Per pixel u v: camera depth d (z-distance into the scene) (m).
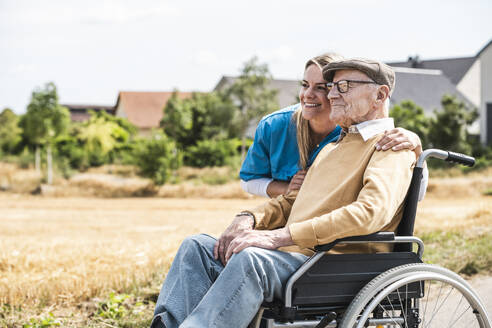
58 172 28.52
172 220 14.98
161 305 2.79
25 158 30.08
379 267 2.64
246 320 2.46
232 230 2.97
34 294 4.72
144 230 12.19
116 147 36.84
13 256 6.46
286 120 3.48
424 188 2.96
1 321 4.11
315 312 2.59
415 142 2.71
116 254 6.67
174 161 27.72
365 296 2.52
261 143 3.57
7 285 4.89
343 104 2.75
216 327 2.44
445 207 15.54
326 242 2.51
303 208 2.81
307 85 3.23
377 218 2.50
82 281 5.01
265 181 3.62
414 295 2.67
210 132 35.28
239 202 22.88
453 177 25.16
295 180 3.16
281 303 2.53
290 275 2.54
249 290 2.46
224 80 47.12
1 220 15.32
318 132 3.35
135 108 59.25
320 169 2.86
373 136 2.72
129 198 25.20
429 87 44.53
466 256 5.47
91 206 20.81
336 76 2.77
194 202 22.86
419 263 2.68
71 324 4.12
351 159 2.75
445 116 29.62
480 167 27.30
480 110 40.31
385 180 2.56
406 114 34.53
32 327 3.96
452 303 3.72
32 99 27.75
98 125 36.06
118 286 4.96
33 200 23.47
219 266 2.88
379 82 2.71
